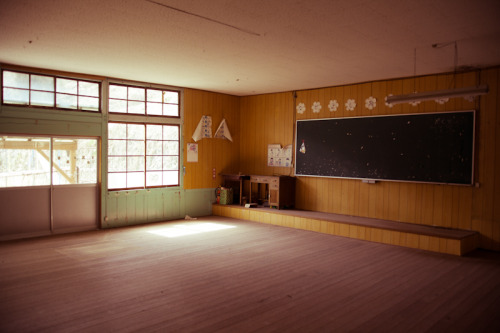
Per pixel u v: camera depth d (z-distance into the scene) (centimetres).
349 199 736
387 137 682
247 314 337
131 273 447
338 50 498
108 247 568
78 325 311
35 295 376
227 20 392
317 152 782
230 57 546
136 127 752
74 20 398
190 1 343
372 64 573
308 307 354
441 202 623
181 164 819
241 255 530
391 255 539
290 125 833
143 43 480
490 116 575
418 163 645
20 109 606
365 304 363
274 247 578
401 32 421
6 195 605
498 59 530
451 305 364
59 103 655
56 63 595
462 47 476
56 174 656
